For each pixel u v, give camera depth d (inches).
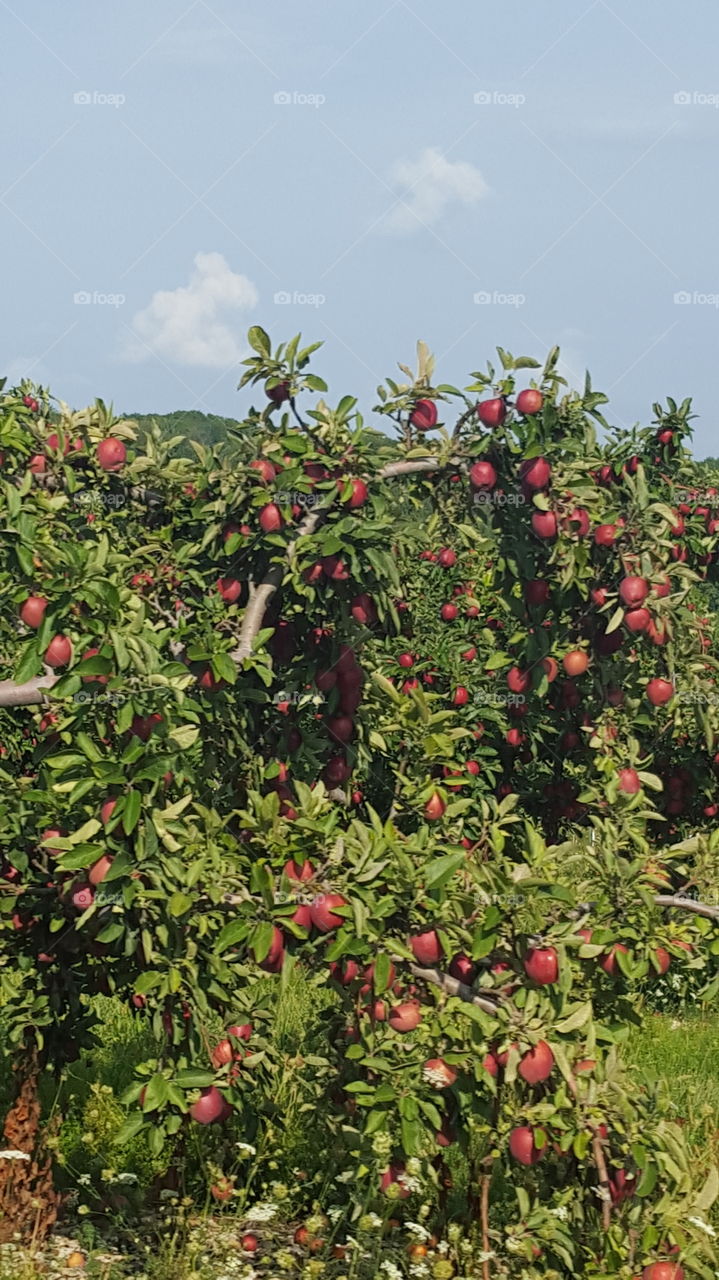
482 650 316.2
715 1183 166.9
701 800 311.0
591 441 233.0
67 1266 183.0
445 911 168.4
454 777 203.6
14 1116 198.1
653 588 234.8
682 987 366.3
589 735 256.2
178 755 169.0
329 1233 196.1
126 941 169.3
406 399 232.4
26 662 165.5
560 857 184.1
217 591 213.2
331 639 218.2
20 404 214.2
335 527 203.8
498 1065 170.1
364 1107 180.4
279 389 213.3
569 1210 179.2
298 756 214.2
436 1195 207.8
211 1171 196.2
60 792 168.9
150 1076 170.1
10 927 187.6
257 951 159.2
